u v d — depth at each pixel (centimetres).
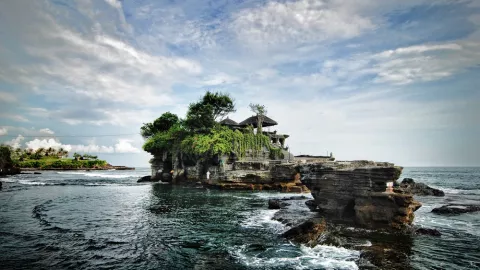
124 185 5603
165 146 6619
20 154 15800
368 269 1139
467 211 2481
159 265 1227
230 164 5178
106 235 1720
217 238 1647
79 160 16775
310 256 1312
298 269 1158
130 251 1416
